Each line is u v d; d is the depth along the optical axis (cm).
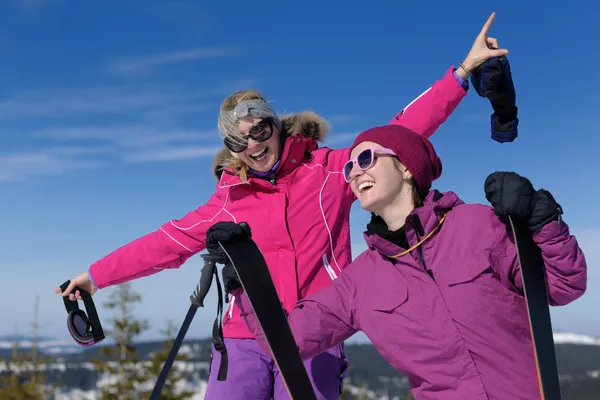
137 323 2609
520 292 188
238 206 299
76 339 320
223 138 292
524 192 168
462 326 181
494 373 178
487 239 185
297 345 209
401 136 196
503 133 265
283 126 306
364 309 200
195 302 212
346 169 208
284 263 289
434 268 188
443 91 288
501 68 261
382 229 202
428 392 189
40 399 2095
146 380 2466
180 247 309
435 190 198
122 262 314
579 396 12388
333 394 283
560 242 169
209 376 301
